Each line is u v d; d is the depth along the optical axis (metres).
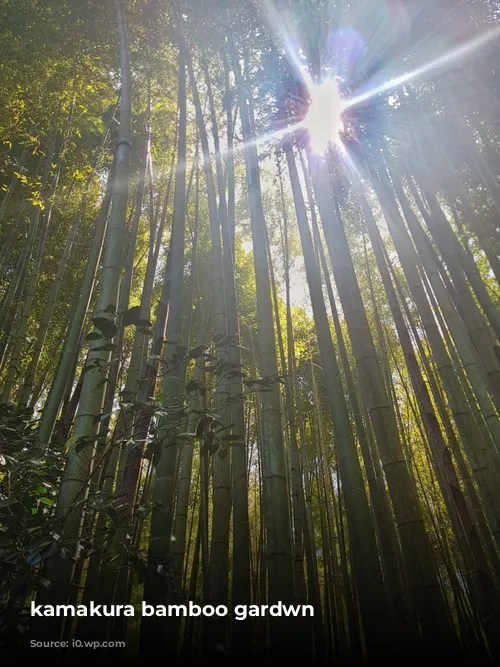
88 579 2.89
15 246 6.77
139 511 2.34
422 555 2.11
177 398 2.52
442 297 3.95
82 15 5.18
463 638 4.85
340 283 2.97
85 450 2.28
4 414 2.57
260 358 3.00
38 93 5.93
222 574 2.95
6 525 2.15
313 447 8.12
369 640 2.10
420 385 3.89
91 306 6.61
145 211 7.18
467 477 4.62
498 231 4.50
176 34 4.70
